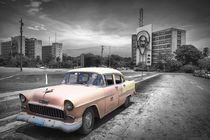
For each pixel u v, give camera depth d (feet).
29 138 10.63
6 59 310.45
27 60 284.41
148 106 20.11
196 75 98.17
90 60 330.95
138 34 326.03
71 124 9.50
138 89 35.50
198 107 19.79
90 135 11.25
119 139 10.77
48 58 428.56
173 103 21.90
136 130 12.37
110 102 14.11
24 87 32.24
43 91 11.30
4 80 48.37
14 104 19.02
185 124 13.85
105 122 14.05
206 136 11.46
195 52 216.95
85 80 13.65
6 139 10.44
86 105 10.61
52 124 9.60
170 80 61.98
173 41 294.05
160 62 233.96
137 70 227.61
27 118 10.68
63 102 9.71
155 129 12.64
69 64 318.86
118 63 370.12
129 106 20.06
